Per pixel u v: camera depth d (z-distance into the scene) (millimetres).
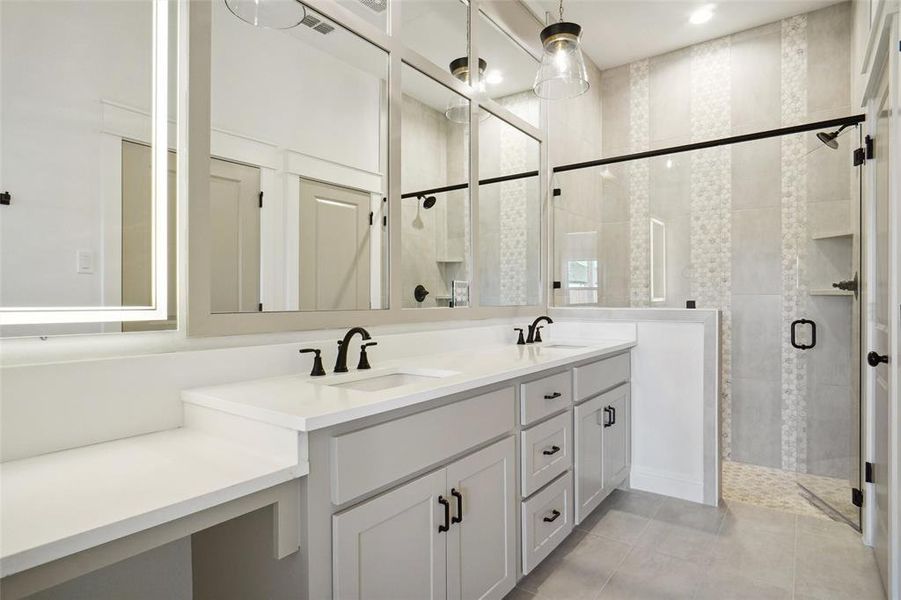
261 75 1504
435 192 2211
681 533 2203
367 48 1871
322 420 983
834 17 2969
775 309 3070
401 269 2023
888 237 1682
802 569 1899
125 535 715
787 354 3049
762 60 3203
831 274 2854
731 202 3146
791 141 2980
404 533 1211
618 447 2543
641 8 2996
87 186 1158
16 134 1051
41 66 1086
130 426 1169
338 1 1746
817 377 2963
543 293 3004
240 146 1446
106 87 1189
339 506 1057
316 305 1675
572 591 1772
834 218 2803
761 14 3072
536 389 1813
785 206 3000
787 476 2949
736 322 3188
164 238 1290
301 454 974
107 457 1014
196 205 1331
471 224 2438
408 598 1221
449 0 2291
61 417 1061
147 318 1258
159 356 1229
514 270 2775
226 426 1143
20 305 1061
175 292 1313
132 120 1235
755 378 3156
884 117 1761
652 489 2664
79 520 708
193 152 1323
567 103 3346
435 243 2211
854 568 1899
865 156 2057
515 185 2781
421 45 2123
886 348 1765
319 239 1688
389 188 1965
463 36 2381
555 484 1945
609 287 3359
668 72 3568
